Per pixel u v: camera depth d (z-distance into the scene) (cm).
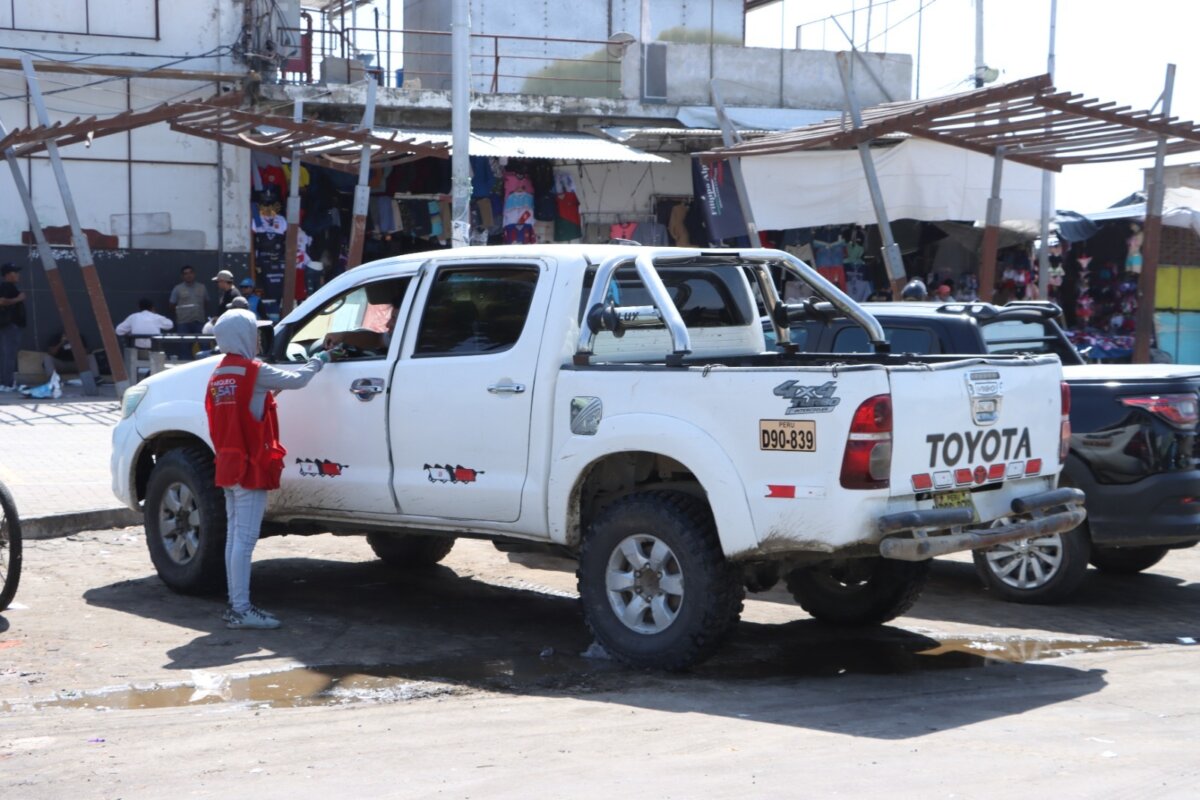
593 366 681
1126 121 1448
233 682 646
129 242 2156
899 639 764
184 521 837
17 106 2095
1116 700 612
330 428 783
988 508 664
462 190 1524
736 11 2694
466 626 778
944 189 2095
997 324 977
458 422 725
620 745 522
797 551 614
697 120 2392
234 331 748
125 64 2145
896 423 604
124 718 577
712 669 686
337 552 1026
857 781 465
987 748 516
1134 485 825
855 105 1570
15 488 1152
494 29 2550
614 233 2327
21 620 768
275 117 1617
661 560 656
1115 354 2272
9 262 2106
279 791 462
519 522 706
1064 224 2330
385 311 788
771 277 815
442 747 521
